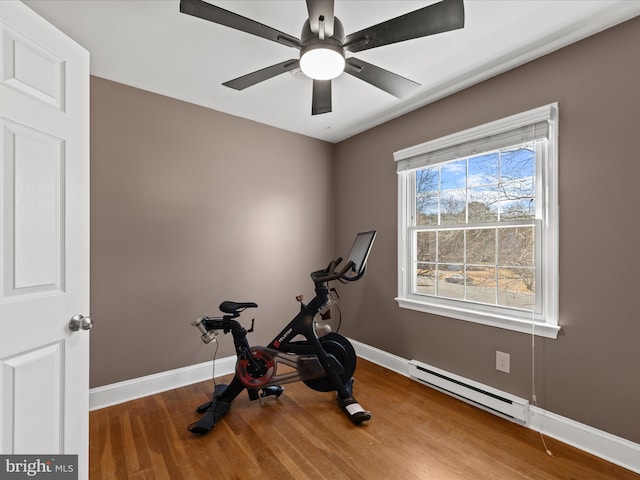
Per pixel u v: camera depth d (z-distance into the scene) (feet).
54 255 3.95
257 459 5.55
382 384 8.51
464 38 5.88
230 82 5.63
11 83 3.46
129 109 7.68
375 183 10.20
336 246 11.82
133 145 7.74
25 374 3.59
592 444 5.65
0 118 3.36
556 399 6.16
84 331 4.37
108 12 5.21
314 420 6.81
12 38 3.47
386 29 4.30
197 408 7.15
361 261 7.34
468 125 7.65
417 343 8.85
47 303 3.84
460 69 6.92
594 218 5.69
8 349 3.41
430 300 8.64
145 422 6.70
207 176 8.91
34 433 3.68
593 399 5.68
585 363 5.79
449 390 7.75
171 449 5.81
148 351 7.97
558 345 6.15
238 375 7.08
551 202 6.24
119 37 5.87
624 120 5.36
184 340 8.52
